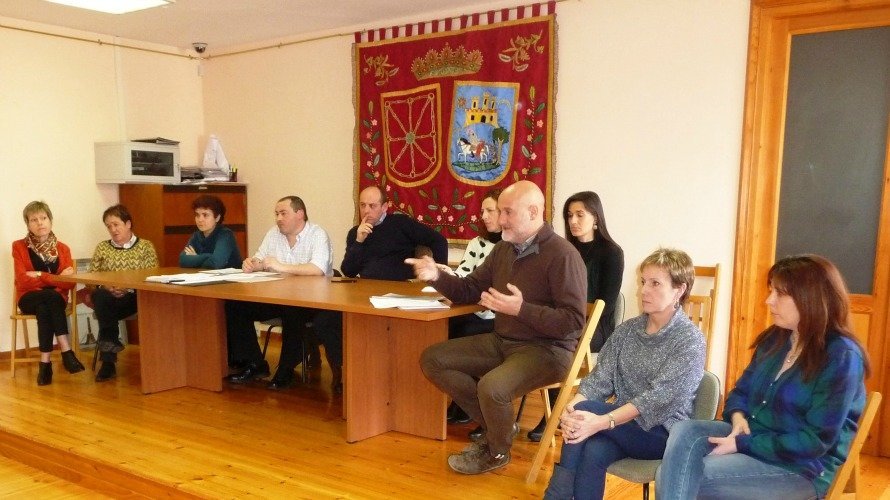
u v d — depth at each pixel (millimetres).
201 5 4172
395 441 2904
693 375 1933
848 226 3020
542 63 3859
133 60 5098
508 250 2701
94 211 4914
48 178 4652
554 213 3912
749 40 3178
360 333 2852
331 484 2451
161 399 3508
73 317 4340
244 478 2496
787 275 1722
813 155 3082
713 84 3336
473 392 2656
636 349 2062
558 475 1940
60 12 4305
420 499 2332
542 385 2553
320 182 5023
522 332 2594
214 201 4141
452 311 2533
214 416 3229
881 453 2965
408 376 2967
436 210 4383
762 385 1812
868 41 2926
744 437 1746
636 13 3547
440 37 4250
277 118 5188
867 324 2973
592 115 3740
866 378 1703
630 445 1945
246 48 5262
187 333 3732
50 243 4133
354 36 4691
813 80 3061
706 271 3238
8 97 4422
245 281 3316
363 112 4652
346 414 2939
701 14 3346
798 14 3049
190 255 4094
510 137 4016
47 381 3791
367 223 3568
